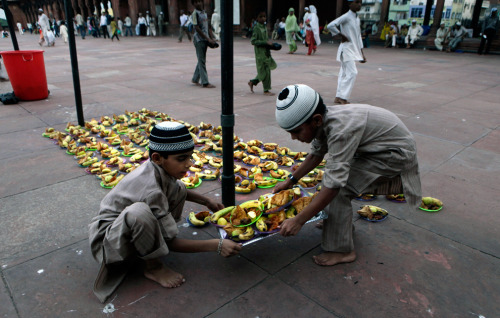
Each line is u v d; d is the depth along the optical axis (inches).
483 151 158.2
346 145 74.7
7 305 73.1
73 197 118.0
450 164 144.5
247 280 81.8
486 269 85.2
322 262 86.8
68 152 154.4
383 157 79.3
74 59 177.0
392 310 73.2
